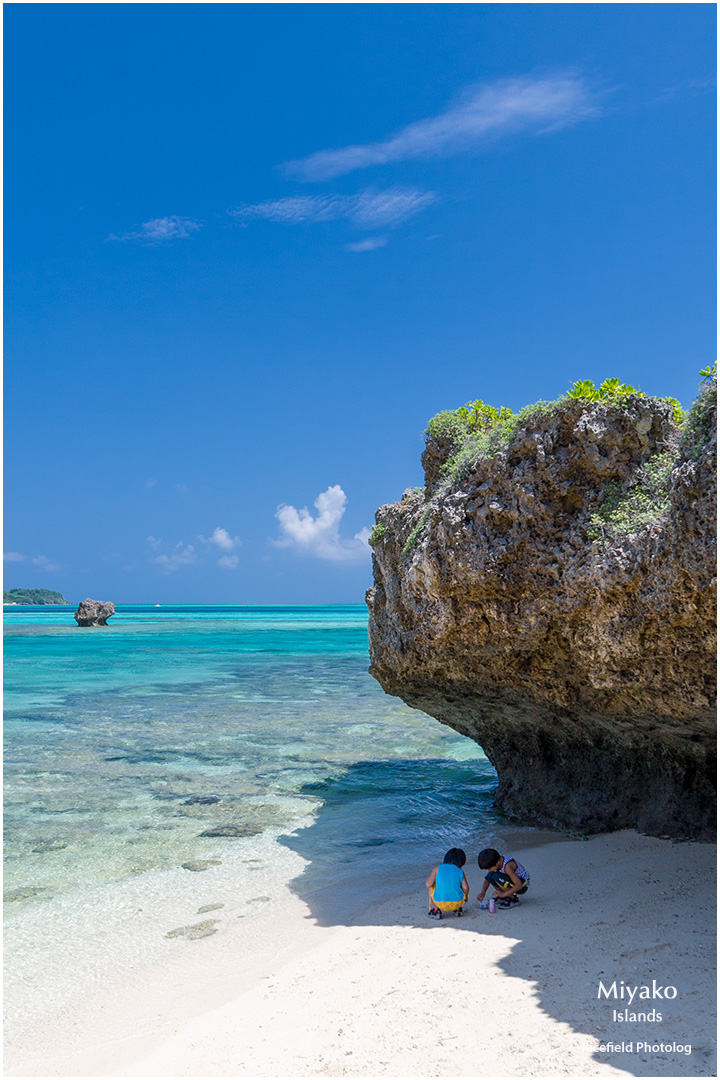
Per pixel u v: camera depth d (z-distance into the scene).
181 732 21.23
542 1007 6.05
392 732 21.20
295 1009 6.65
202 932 8.88
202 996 7.35
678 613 7.34
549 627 9.11
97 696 28.66
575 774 11.85
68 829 12.74
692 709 8.02
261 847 11.82
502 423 9.79
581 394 8.73
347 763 17.42
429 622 10.36
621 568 7.89
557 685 9.94
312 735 20.78
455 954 7.41
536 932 7.73
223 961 8.12
